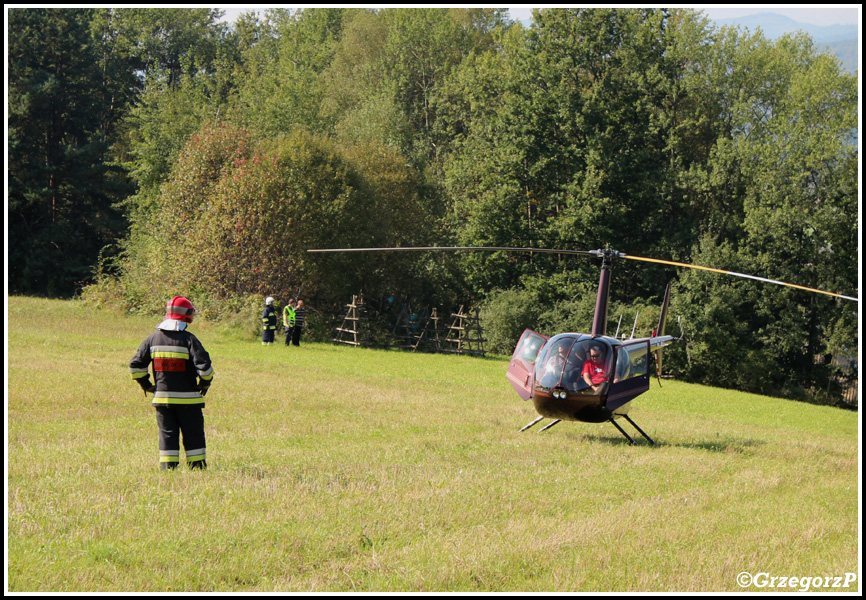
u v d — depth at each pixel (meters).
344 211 42.97
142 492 7.48
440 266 51.81
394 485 8.47
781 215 45.69
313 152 43.00
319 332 39.03
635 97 49.66
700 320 45.56
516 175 50.16
